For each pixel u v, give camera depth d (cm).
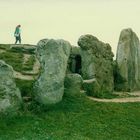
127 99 5097
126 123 4278
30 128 4044
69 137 3875
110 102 4734
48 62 4588
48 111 4375
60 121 4197
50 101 4481
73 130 4053
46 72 4556
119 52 5872
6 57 5772
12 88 4369
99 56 5547
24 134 3912
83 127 4122
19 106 4359
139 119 4388
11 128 4066
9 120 4191
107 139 3962
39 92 4506
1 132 3994
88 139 3866
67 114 4328
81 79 4753
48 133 3950
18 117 4244
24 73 5328
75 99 4603
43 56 4628
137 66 5931
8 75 4394
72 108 4434
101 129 4119
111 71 5659
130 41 5925
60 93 4528
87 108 4469
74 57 5644
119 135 4062
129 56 5862
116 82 5759
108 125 4206
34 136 3856
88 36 5547
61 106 4450
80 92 4772
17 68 5450
